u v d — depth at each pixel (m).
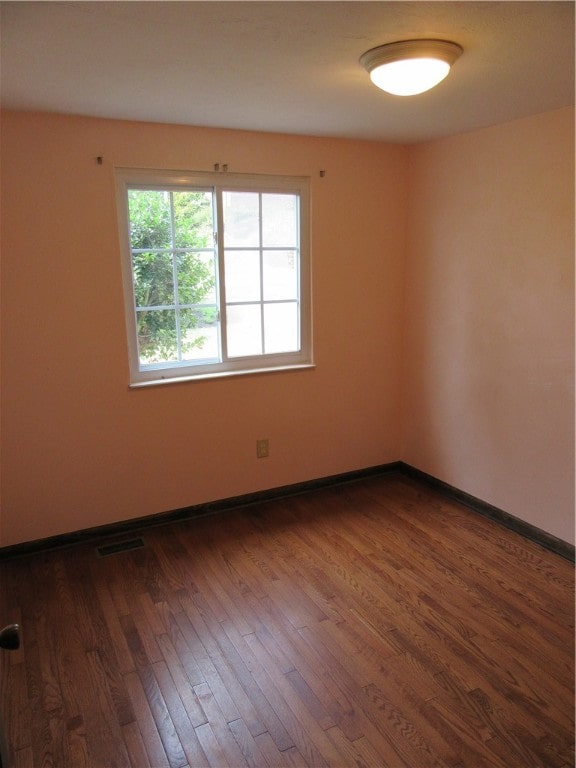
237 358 3.34
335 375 3.62
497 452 3.16
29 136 2.57
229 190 3.12
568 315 2.66
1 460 2.78
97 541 3.05
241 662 2.13
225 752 1.75
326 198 3.34
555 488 2.84
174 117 2.69
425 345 3.61
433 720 1.86
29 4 1.40
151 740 1.80
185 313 3.18
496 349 3.08
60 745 1.79
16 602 2.51
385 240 3.59
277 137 3.12
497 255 3.00
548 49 1.77
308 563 2.81
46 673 2.09
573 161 2.54
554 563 2.77
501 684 2.01
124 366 2.97
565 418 2.74
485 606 2.45
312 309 3.45
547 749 1.74
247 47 1.73
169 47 1.72
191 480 3.28
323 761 1.72
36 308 2.72
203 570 2.76
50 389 2.82
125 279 2.96
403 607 2.45
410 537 3.05
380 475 3.93
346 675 2.06
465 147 3.10
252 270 3.29
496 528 3.14
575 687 1.99
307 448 3.62
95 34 1.61
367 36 1.65
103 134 2.71
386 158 3.47
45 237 2.68
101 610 2.46
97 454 2.99
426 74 1.80
